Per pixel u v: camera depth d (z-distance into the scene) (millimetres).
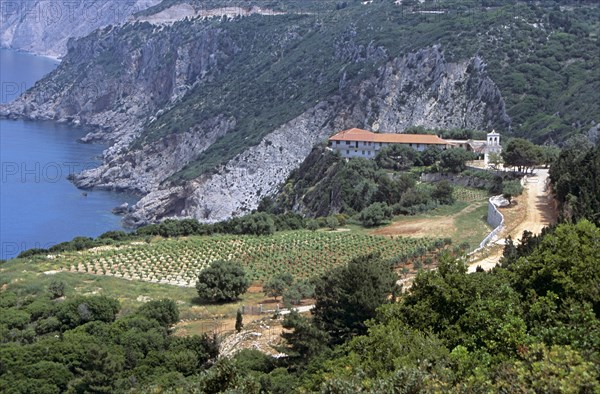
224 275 81625
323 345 52062
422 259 91312
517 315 39156
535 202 110625
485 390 29328
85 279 91438
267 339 62438
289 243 110938
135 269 98625
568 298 38719
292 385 45000
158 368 56500
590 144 136125
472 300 40469
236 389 36500
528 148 131750
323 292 57875
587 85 183625
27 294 82062
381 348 36375
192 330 68500
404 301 42906
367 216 122188
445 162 145125
